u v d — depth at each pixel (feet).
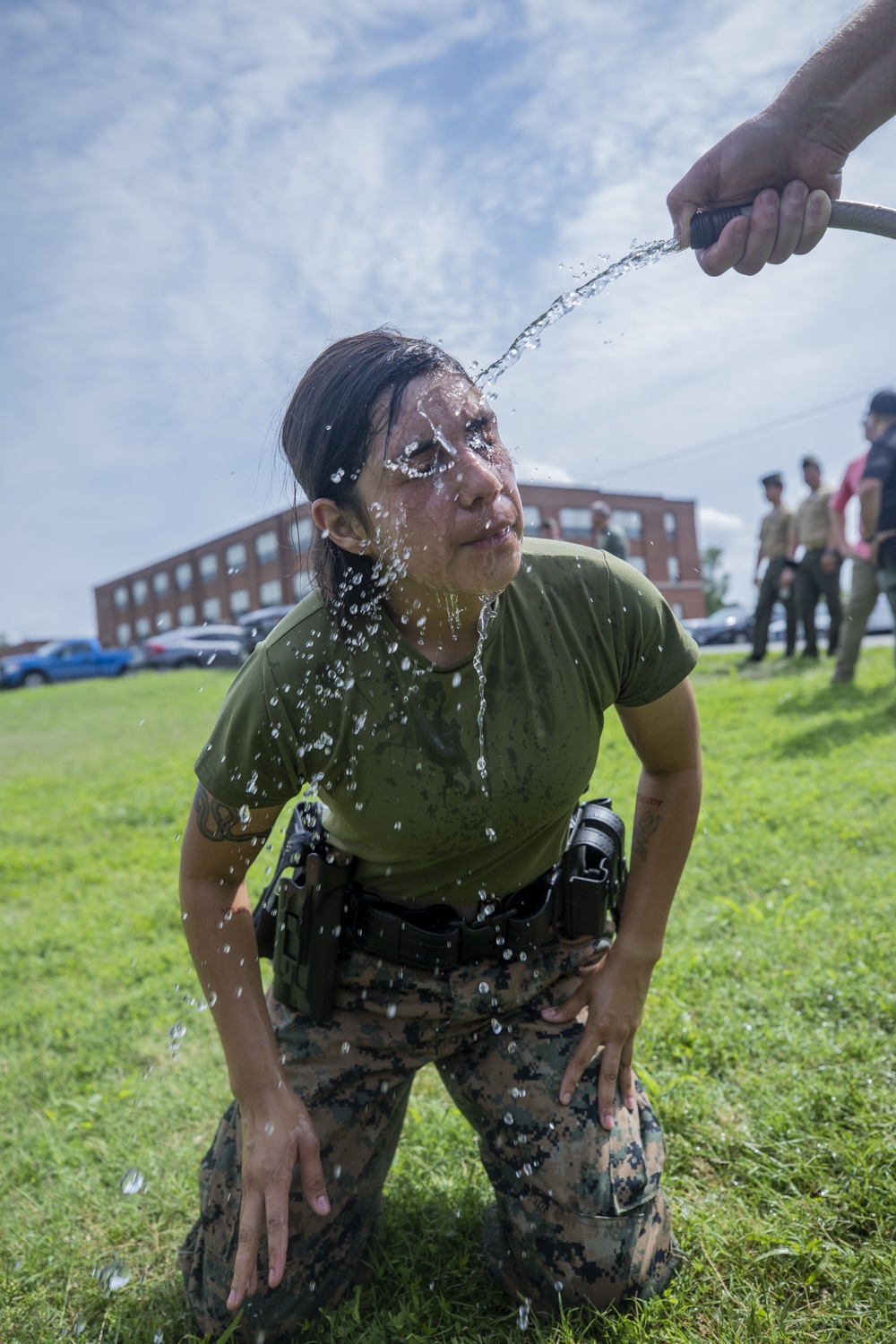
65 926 14.20
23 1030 10.45
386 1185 6.70
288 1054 5.67
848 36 5.07
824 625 59.98
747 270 5.34
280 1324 5.43
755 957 9.24
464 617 4.91
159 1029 10.15
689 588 113.29
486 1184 6.63
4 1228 6.79
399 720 4.98
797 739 19.79
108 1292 5.86
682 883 11.76
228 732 5.18
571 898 5.66
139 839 20.04
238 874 5.61
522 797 5.16
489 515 4.42
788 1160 6.33
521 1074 5.54
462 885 5.54
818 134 5.12
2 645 175.32
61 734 42.19
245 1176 5.26
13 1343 5.69
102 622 182.60
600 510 26.09
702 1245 5.69
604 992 5.63
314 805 6.18
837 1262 5.48
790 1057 7.47
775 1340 4.96
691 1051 7.68
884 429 20.81
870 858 11.99
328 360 4.70
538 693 5.08
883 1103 6.68
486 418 4.63
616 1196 5.21
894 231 5.25
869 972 8.52
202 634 88.58
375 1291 5.79
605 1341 5.09
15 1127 8.38
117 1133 7.96
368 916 5.51
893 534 20.72
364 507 4.63
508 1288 5.64
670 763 5.82
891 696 23.20
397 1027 5.63
